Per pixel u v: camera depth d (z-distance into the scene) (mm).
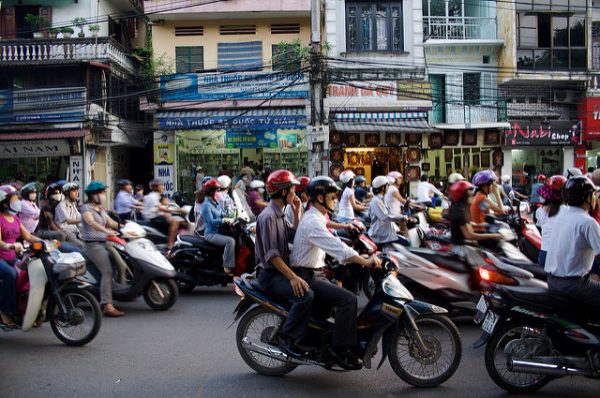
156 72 22000
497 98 22938
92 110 20812
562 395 4805
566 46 22844
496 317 4766
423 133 21719
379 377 5277
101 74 21422
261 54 22609
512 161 23656
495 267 5941
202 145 23000
